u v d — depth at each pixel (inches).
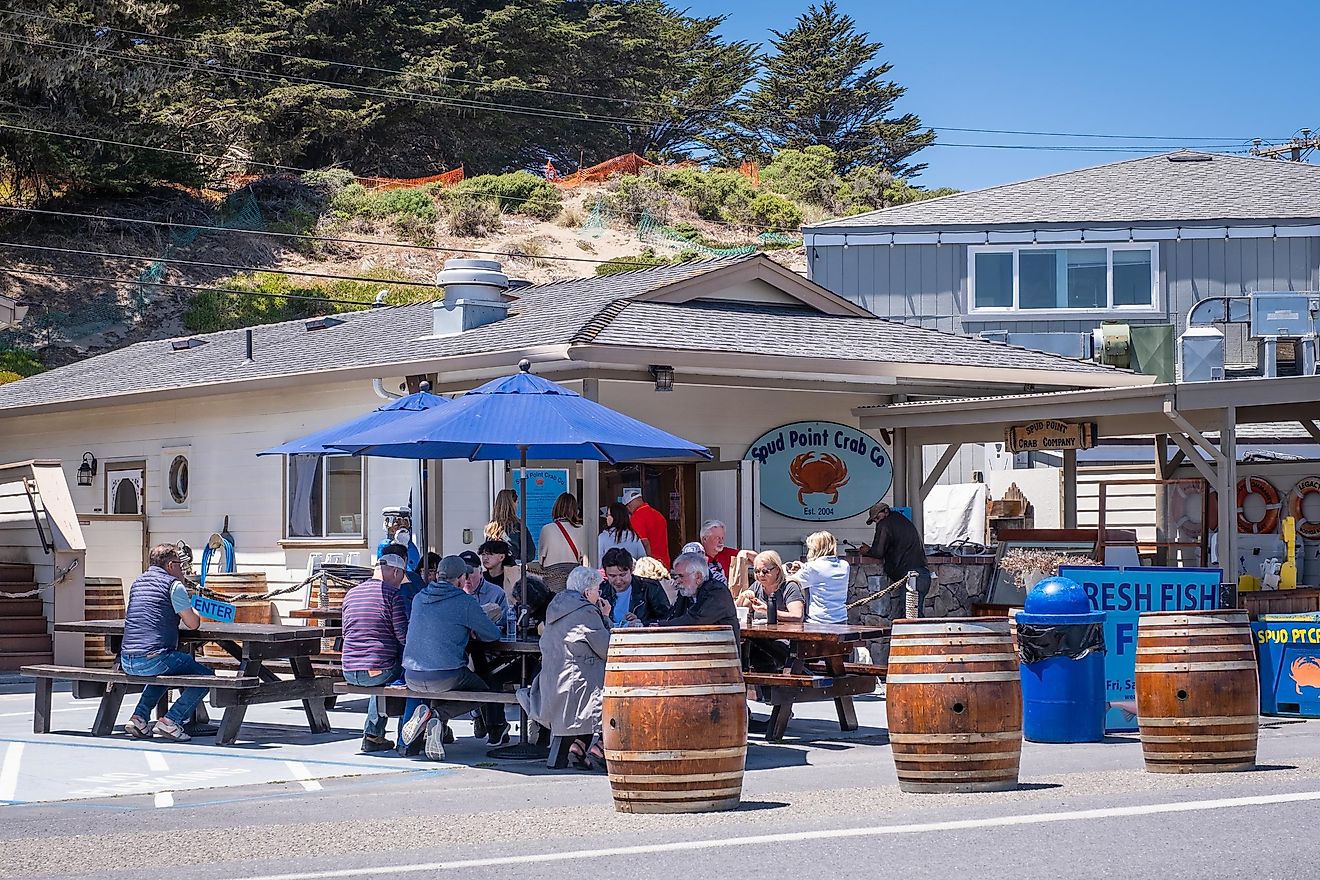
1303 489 795.4
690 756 312.0
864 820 295.0
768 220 2719.0
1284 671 483.2
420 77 2610.7
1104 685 432.1
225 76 2443.4
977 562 649.0
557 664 391.9
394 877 252.4
